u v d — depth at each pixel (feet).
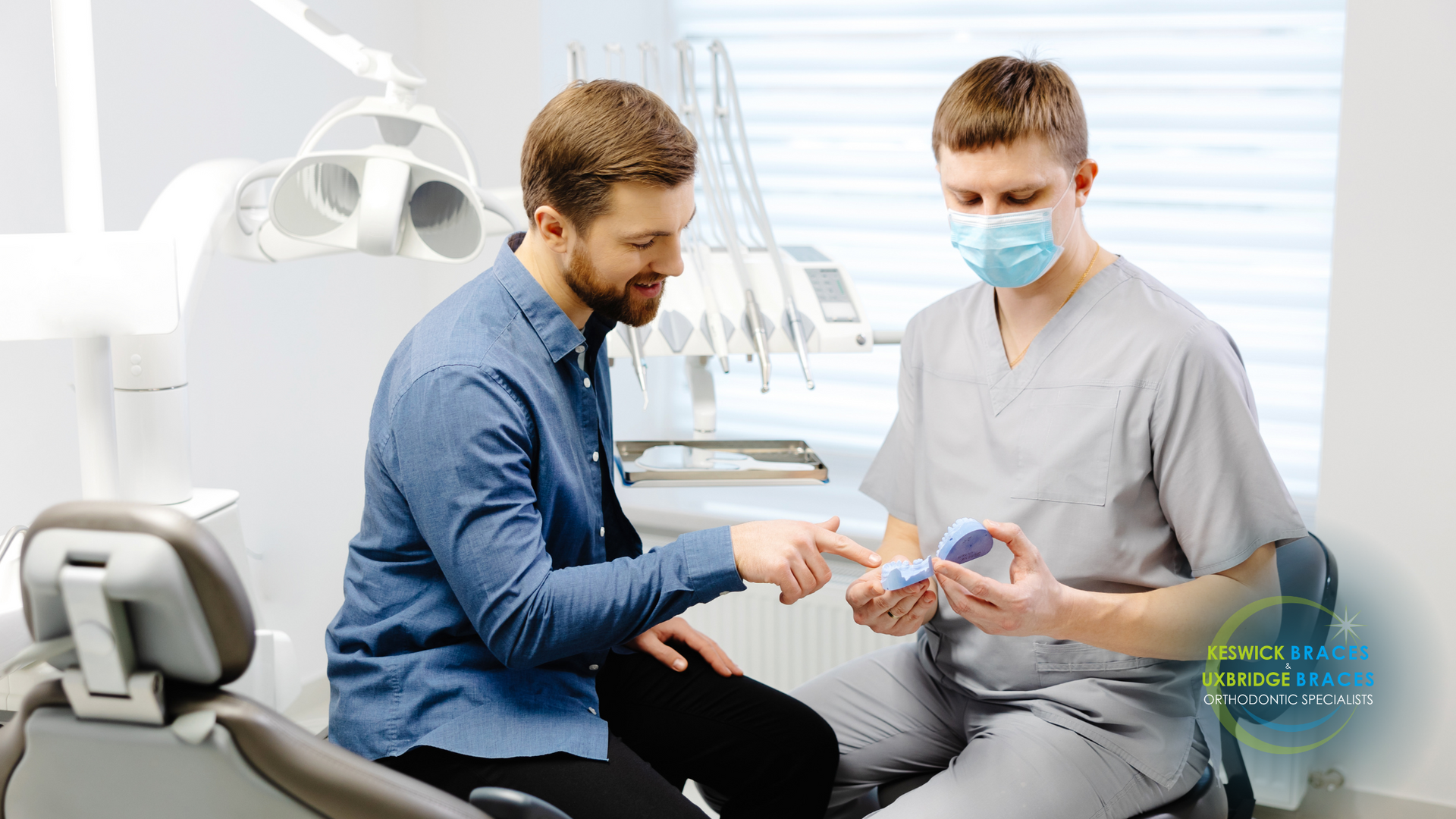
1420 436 6.58
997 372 5.05
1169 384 4.60
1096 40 7.94
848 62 8.57
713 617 7.86
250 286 7.65
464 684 4.10
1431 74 6.22
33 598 2.75
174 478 5.38
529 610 3.81
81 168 4.98
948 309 5.36
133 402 5.24
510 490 3.87
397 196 5.09
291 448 8.16
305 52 7.97
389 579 4.18
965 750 4.85
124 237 4.58
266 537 8.03
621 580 3.91
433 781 4.05
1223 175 7.75
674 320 6.78
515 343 4.10
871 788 5.40
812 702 5.51
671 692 4.91
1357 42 6.33
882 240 8.70
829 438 9.12
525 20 8.13
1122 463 4.71
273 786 2.97
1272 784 6.97
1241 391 4.63
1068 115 4.59
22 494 6.60
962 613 4.38
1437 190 6.31
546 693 4.25
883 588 4.48
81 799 3.05
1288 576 5.14
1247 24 7.55
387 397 4.09
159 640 2.81
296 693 5.73
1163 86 7.80
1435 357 6.47
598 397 4.66
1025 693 4.88
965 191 4.70
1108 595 4.53
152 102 6.97
